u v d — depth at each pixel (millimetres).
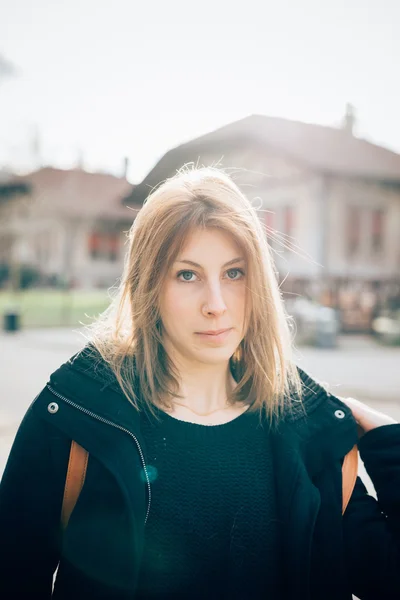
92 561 1179
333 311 19781
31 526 1228
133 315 1329
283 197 23062
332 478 1350
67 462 1240
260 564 1261
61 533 1282
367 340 21125
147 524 1234
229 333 1273
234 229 1226
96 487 1205
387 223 23672
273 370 1372
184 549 1228
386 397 9906
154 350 1324
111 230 38969
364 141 26484
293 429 1370
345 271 22609
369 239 23250
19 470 1240
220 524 1257
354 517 1376
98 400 1256
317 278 21906
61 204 37219
